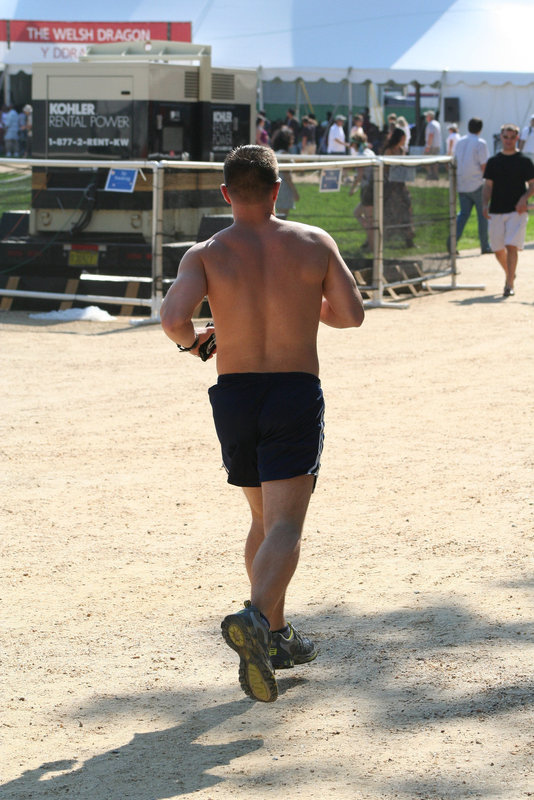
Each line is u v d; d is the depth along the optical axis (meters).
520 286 29.59
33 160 25.08
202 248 7.30
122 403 16.62
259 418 7.13
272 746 6.79
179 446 14.29
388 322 24.14
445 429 14.99
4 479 12.84
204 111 27.53
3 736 7.04
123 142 26.44
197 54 28.03
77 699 7.56
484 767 6.38
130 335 22.67
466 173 36.31
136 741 6.93
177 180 25.52
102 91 26.53
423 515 11.47
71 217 26.30
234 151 7.41
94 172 26.31
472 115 65.94
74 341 21.89
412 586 9.48
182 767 6.55
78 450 14.08
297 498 7.12
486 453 13.78
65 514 11.63
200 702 7.49
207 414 15.97
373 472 13.04
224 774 6.44
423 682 7.60
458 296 28.17
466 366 19.27
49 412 16.05
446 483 12.56
